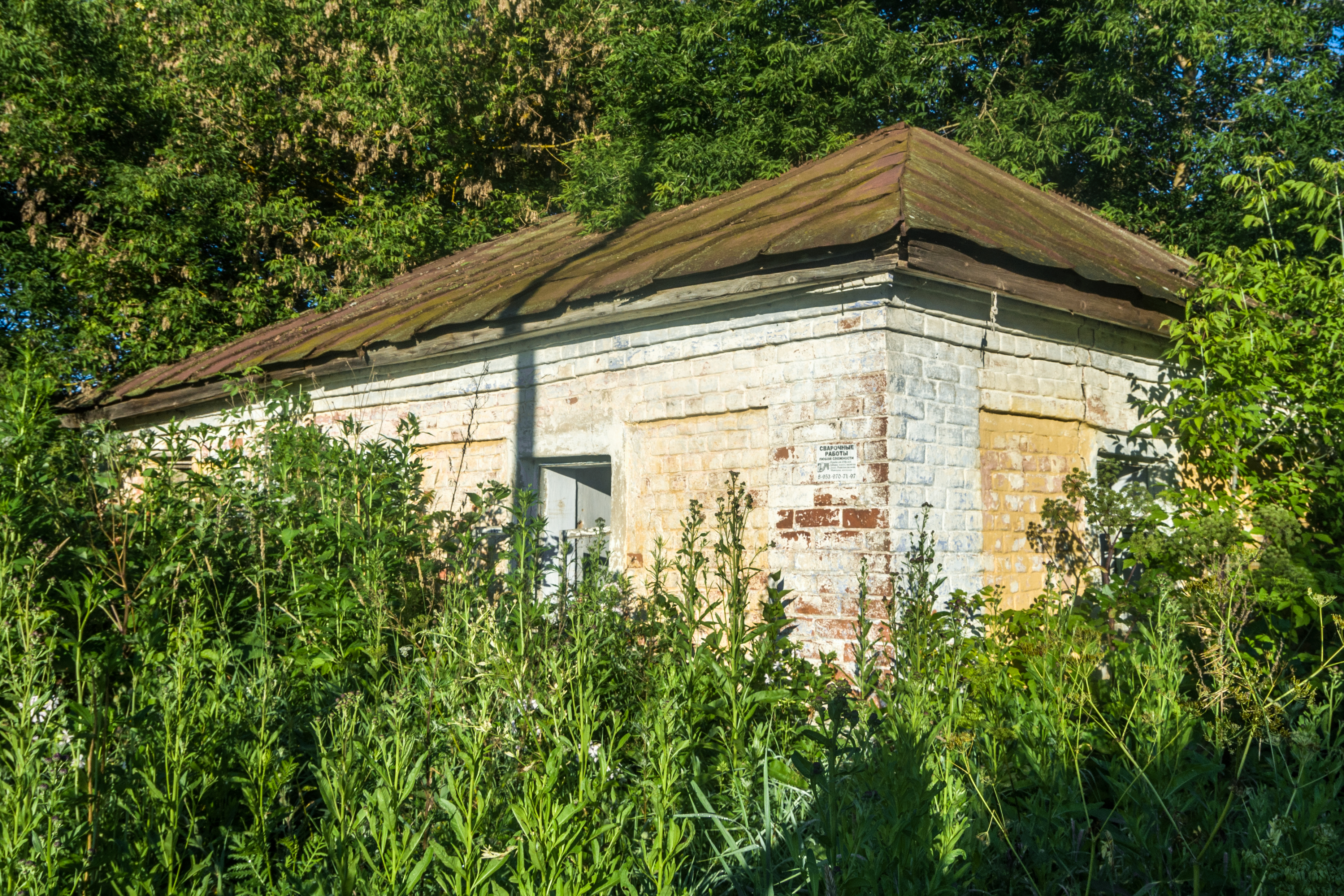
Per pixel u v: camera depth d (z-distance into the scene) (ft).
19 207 54.95
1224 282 21.66
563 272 24.62
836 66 44.42
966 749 11.21
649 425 20.18
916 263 15.87
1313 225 24.52
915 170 21.42
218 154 55.11
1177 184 54.44
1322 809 9.48
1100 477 20.40
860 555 16.20
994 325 18.57
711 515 18.81
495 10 58.90
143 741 9.45
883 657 15.52
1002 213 21.98
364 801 7.99
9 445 14.57
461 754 8.25
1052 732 11.51
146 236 50.52
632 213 34.09
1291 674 13.53
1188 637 13.97
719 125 46.11
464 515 20.13
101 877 8.20
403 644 15.87
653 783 8.93
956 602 16.21
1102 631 15.30
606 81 52.70
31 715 9.03
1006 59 53.78
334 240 54.29
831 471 16.75
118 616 13.51
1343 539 21.81
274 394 22.57
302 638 14.46
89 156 52.85
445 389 25.17
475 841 7.29
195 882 8.71
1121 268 22.34
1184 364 20.98
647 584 17.12
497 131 63.21
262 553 16.20
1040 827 10.39
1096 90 48.88
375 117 57.88
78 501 15.14
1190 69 53.47
